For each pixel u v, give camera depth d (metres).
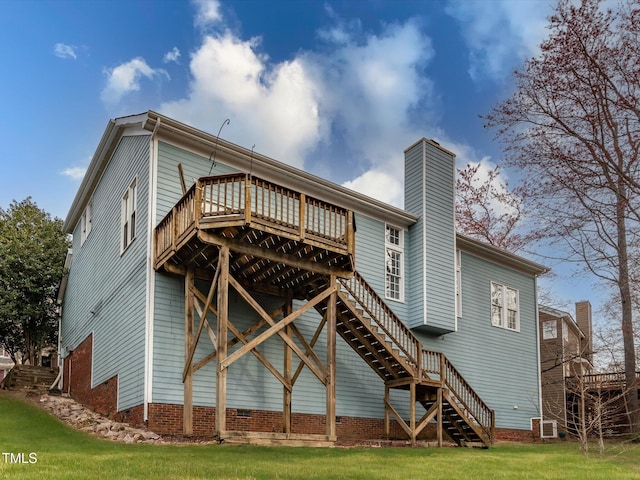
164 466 7.33
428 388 14.56
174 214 11.38
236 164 14.06
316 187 15.45
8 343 23.73
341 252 11.69
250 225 10.17
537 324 22.03
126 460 7.76
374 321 14.75
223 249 10.59
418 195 17.78
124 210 14.50
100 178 17.52
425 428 16.77
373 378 15.86
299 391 14.07
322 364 13.89
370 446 12.35
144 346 11.74
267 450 9.82
